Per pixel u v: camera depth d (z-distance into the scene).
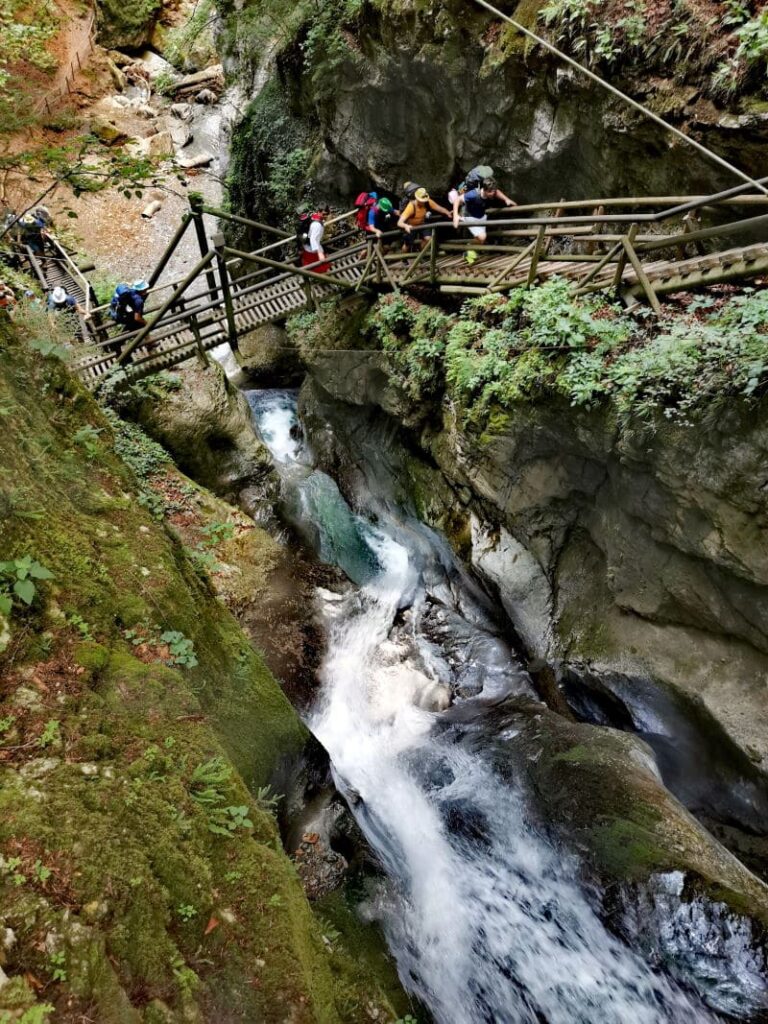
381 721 7.39
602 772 5.57
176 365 9.73
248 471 9.93
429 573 9.30
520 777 6.02
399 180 9.55
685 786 6.51
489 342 6.70
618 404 5.38
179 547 5.27
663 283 5.69
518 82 7.15
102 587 4.16
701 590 5.70
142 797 3.27
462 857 5.68
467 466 7.28
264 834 3.71
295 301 9.24
